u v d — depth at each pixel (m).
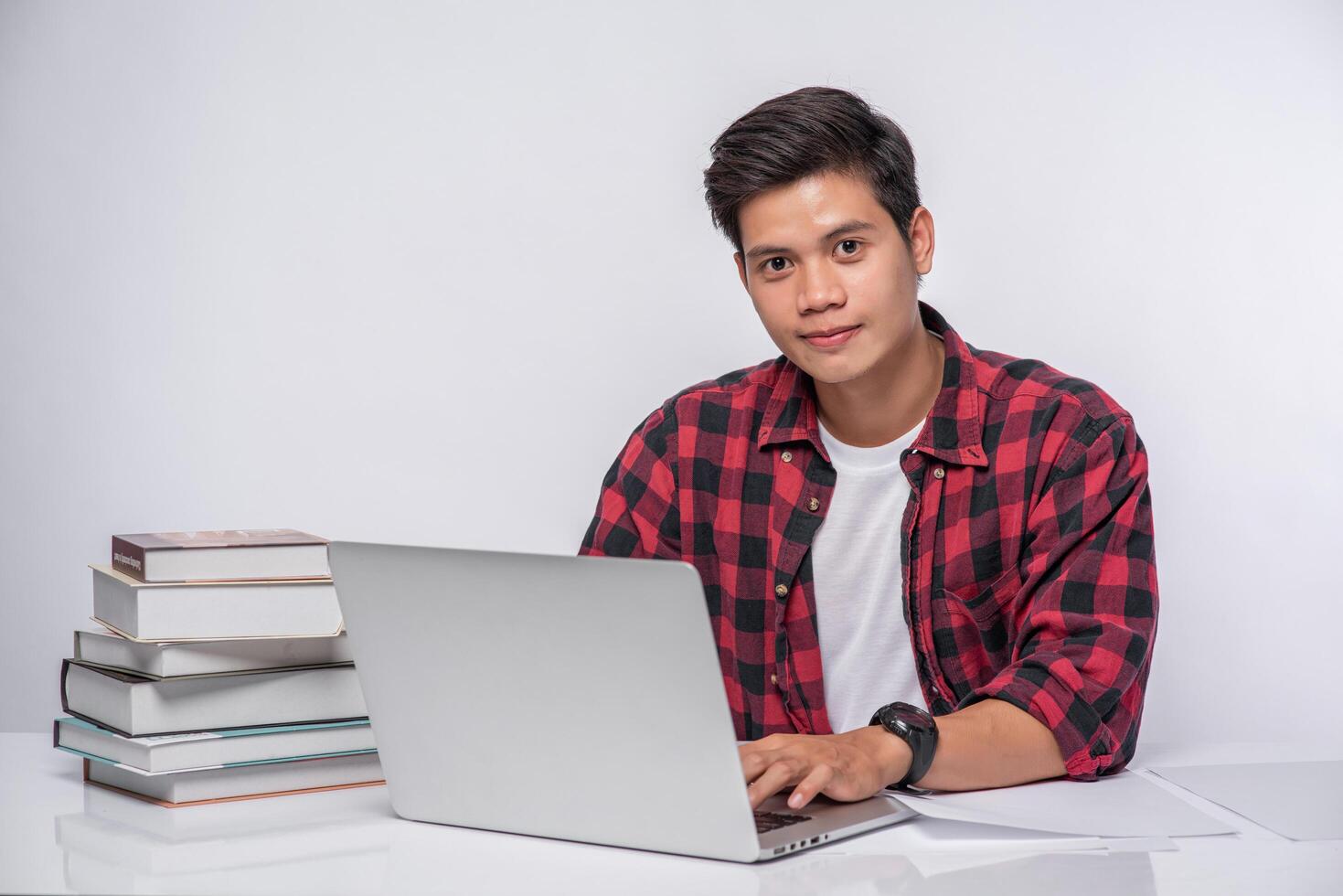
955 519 1.46
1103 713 1.17
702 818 0.90
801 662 1.56
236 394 2.86
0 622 2.94
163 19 2.84
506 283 2.79
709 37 2.71
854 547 1.54
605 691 0.91
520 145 2.77
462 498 2.81
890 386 1.47
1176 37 2.59
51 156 2.89
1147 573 1.31
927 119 2.64
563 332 2.78
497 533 2.81
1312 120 2.58
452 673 0.98
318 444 2.84
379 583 0.99
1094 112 2.60
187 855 0.94
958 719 1.14
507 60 2.77
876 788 1.04
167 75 2.85
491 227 2.78
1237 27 2.58
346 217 2.82
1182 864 0.89
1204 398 2.62
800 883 0.85
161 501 2.88
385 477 2.83
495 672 0.96
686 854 0.92
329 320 2.83
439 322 2.80
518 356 2.79
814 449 1.56
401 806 1.04
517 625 0.94
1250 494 2.63
